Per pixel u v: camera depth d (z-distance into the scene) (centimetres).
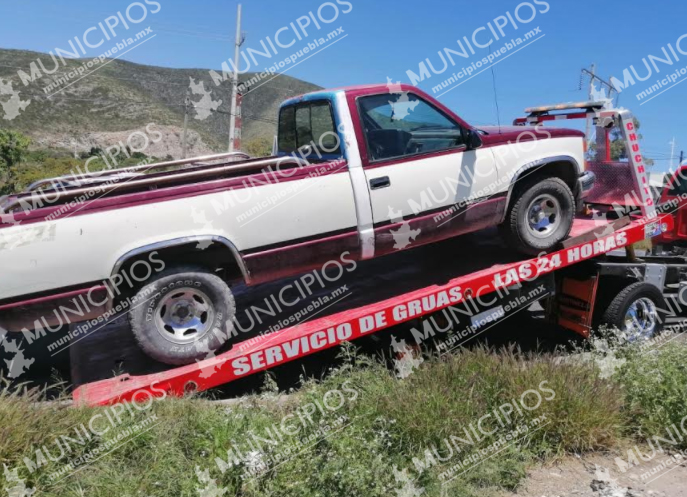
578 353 568
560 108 705
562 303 639
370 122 499
